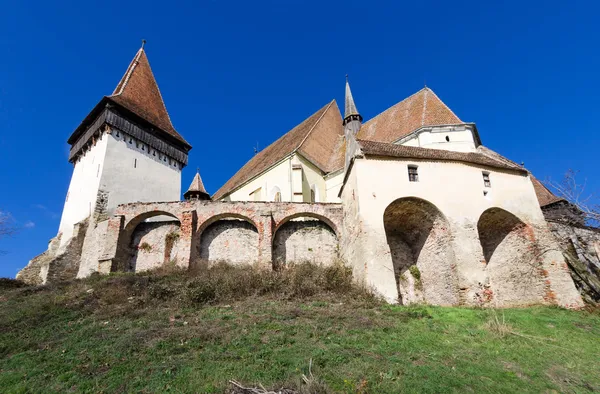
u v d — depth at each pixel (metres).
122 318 13.54
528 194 21.17
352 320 12.84
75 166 35.38
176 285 17.34
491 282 18.92
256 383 8.16
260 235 22.41
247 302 15.20
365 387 8.09
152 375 8.88
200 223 23.47
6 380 9.09
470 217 19.25
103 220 26.47
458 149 27.08
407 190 19.25
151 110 36.66
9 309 15.07
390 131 31.75
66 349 10.88
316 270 19.41
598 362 10.71
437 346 10.89
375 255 17.20
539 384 8.94
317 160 32.41
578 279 20.97
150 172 33.50
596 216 16.67
